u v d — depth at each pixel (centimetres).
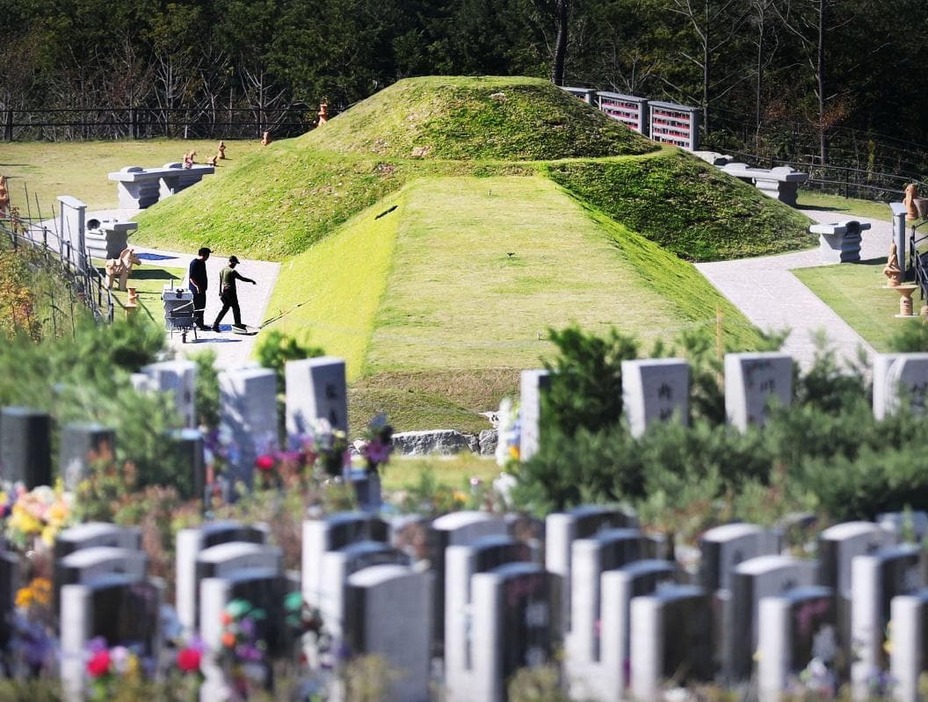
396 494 3831
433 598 2666
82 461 3172
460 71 19712
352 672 2314
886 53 18912
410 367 6981
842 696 2369
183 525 2903
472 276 8612
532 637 2462
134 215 12125
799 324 8544
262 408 3647
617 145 11975
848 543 2666
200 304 8388
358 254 9712
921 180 17688
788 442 3562
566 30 18038
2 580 2420
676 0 19175
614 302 8125
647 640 2375
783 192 12800
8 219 9812
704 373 4078
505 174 11256
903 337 4359
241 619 2327
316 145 12094
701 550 2614
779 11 18550
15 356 3928
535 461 3388
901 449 3547
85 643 2319
